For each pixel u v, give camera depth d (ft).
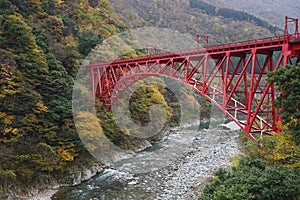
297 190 45.93
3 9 112.88
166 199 72.79
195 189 77.00
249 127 69.46
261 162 57.93
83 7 177.88
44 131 86.48
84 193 78.69
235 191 46.44
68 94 98.07
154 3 385.91
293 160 54.95
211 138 139.64
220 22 434.71
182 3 467.93
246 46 70.54
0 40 93.20
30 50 97.45
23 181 75.56
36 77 92.32
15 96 83.71
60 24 140.87
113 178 88.63
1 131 77.41
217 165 97.50
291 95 44.73
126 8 291.38
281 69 47.06
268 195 45.42
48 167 79.87
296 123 45.68
